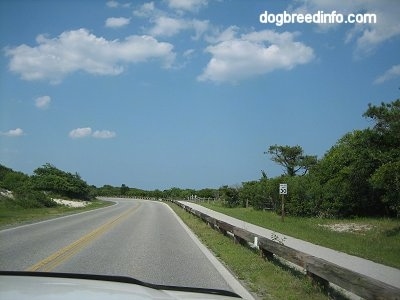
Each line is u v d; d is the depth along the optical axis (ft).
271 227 82.12
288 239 61.87
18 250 49.49
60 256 45.42
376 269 39.65
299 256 32.94
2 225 82.64
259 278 35.29
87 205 207.41
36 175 275.18
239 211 150.00
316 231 75.20
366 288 22.49
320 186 113.91
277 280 34.09
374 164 96.84
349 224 91.30
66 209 155.63
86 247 53.16
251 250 50.70
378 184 79.56
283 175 159.02
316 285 30.45
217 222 71.97
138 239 63.67
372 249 52.80
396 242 61.26
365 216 108.37
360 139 97.09
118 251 50.47
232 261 43.68
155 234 71.82
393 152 90.53
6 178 250.98
